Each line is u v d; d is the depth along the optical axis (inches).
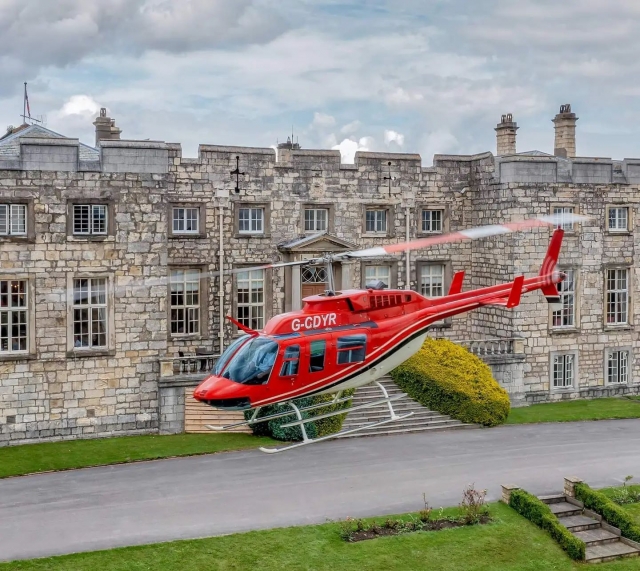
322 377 954.1
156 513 1151.0
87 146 1702.8
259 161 1729.8
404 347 998.4
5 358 1478.8
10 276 1481.3
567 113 2046.0
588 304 1867.6
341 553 1041.5
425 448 1462.8
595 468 1362.0
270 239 1744.6
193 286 1705.2
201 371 1594.5
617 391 1907.0
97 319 1540.4
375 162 1820.9
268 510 1163.9
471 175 1899.6
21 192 1480.1
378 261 1830.7
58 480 1288.1
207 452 1427.2
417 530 1108.5
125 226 1539.1
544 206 1804.9
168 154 1662.2
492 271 1850.4
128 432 1547.7
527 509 1152.8
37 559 999.6
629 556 1088.2
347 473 1322.6
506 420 1657.2
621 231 1888.5
